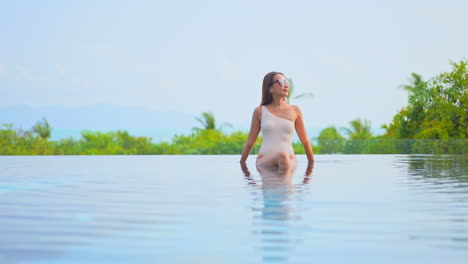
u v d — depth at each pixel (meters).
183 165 5.55
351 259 1.30
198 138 23.80
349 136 26.48
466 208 2.04
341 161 6.39
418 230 1.61
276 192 2.58
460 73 16.58
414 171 4.19
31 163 6.48
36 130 22.45
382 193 2.53
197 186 2.94
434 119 16.72
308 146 5.47
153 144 15.52
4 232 1.61
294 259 1.30
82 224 1.73
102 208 2.08
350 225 1.69
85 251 1.38
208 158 8.40
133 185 3.05
